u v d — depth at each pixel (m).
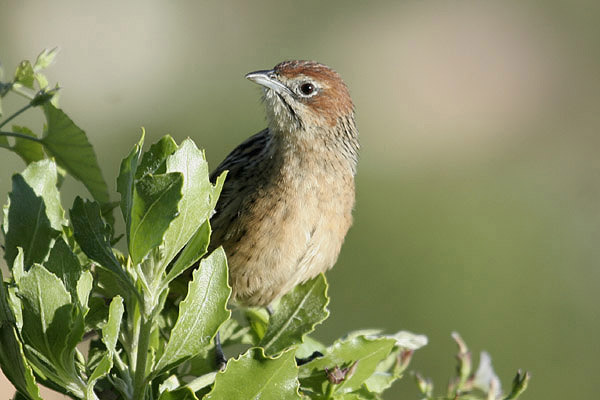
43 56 4.81
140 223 3.59
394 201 15.45
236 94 16.50
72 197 12.17
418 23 20.30
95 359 4.26
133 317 3.85
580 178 17.58
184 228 3.71
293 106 7.00
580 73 20.14
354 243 14.43
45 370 3.68
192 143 3.70
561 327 13.98
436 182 16.77
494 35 20.48
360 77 18.97
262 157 6.71
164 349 3.80
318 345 5.37
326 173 6.86
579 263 14.91
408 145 17.92
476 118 18.88
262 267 6.50
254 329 5.45
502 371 13.52
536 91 19.58
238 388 3.70
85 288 3.66
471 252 14.62
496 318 13.85
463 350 5.12
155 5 17.92
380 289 13.99
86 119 15.44
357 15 19.25
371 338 4.46
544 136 18.72
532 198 16.75
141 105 15.85
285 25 18.55
